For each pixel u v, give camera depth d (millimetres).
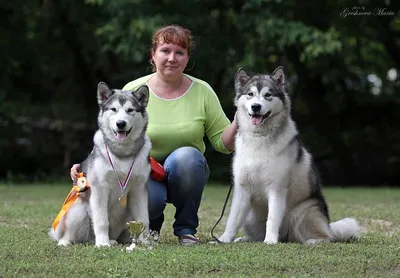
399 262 5730
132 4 17344
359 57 20109
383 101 22578
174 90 7297
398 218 9352
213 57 17969
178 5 17516
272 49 18766
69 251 6141
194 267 5469
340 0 18516
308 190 7207
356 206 11281
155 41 7188
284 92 7105
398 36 21422
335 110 22422
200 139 7336
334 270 5430
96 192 6555
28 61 22875
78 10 20609
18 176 20125
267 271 5379
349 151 21266
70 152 21141
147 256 5848
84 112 22281
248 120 7031
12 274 5195
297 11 18547
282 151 6949
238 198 7145
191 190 6984
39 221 8977
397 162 21188
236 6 18656
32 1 21422
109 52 22031
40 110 21875
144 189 6707
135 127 6527
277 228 6988
